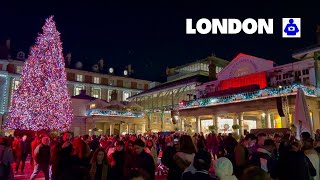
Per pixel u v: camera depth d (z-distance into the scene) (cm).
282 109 2411
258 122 3272
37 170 1063
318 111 2508
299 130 1135
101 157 655
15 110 2706
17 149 1532
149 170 648
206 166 406
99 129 4694
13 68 5562
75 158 724
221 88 3484
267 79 2983
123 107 4788
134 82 7250
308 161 590
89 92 6456
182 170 548
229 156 683
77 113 4775
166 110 4525
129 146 930
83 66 6825
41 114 2694
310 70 2605
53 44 2892
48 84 2780
